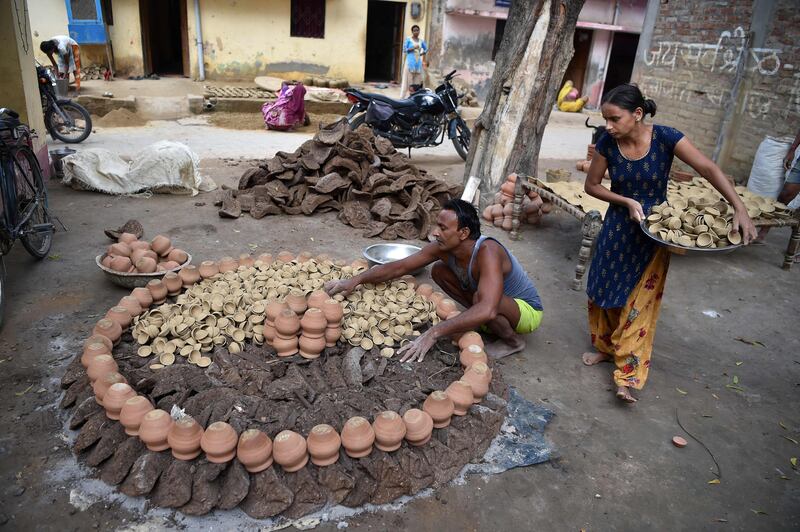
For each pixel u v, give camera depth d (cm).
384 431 235
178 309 318
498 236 576
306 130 1097
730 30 815
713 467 276
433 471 246
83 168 614
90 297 394
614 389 334
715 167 278
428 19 1565
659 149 286
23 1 624
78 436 246
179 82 1384
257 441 222
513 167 617
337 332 304
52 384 299
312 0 1452
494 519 235
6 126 398
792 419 317
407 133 836
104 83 1282
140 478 222
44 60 1286
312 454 228
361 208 570
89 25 1273
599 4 1619
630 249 304
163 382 265
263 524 221
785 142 697
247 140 962
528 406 306
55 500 227
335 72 1529
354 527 225
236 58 1442
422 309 340
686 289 483
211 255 481
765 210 505
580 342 385
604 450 282
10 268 432
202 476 221
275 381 271
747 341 402
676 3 902
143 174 621
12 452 250
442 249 321
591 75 1706
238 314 317
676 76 916
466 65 1552
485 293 303
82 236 502
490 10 1494
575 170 902
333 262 416
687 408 321
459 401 261
